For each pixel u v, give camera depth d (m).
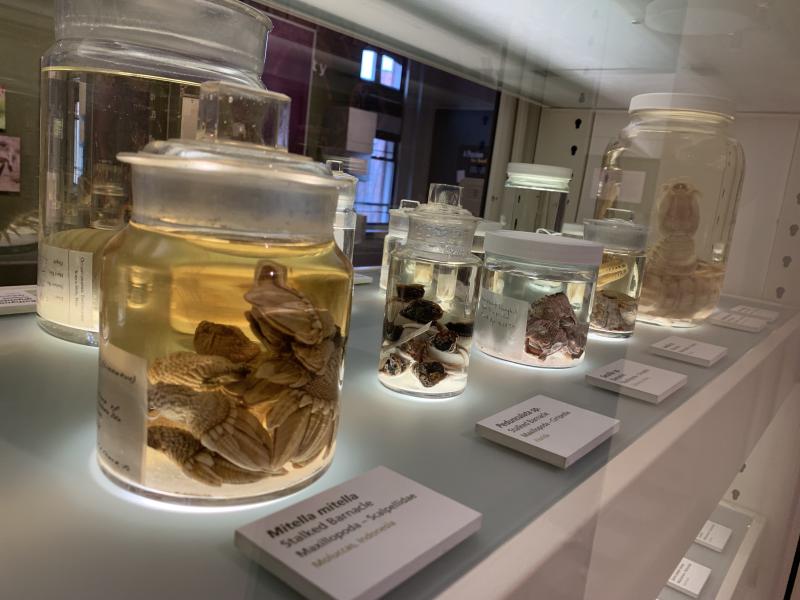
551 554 0.32
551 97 0.93
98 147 0.51
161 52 0.50
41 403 0.39
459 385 0.49
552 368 0.58
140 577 0.24
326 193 0.32
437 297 0.47
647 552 0.48
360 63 0.92
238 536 0.26
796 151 0.95
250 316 0.28
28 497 0.29
